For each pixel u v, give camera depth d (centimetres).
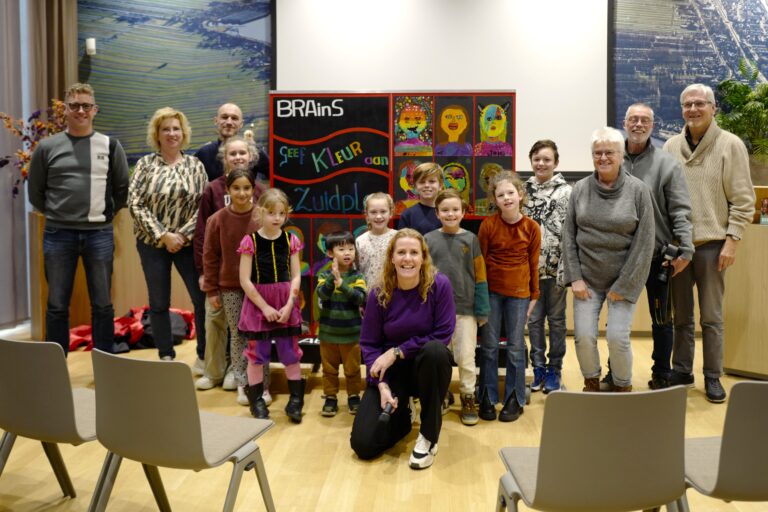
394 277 302
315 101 395
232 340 373
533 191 388
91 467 287
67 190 383
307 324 406
